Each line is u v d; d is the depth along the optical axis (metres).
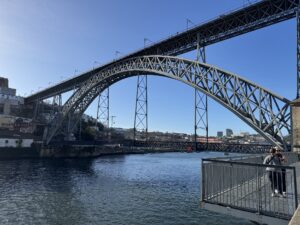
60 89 106.81
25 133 106.56
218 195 11.04
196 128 57.22
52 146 108.94
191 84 51.03
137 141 72.75
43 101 132.62
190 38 57.06
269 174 10.72
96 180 53.72
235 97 45.16
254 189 11.80
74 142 103.31
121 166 83.56
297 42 37.53
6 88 129.38
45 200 35.53
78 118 97.69
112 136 149.12
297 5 40.78
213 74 48.31
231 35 51.00
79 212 29.98
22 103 127.44
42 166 78.19
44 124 115.25
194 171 70.06
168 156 141.62
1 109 120.06
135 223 26.08
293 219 6.78
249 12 47.03
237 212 10.00
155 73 59.22
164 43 61.16
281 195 10.10
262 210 9.49
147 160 110.19
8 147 96.75
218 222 26.11
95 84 80.62
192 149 57.75
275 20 44.75
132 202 34.72
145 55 65.56
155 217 27.98
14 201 34.72
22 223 26.22
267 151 45.72
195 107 57.28
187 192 41.56
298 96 36.16
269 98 42.00
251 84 43.88
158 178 56.75
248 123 43.31
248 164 9.78
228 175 11.51
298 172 16.34
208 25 52.19
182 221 26.59
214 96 47.34
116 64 74.38
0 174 57.97
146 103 83.81
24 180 51.47
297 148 27.80
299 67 36.75
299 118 28.06
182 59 53.25
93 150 124.75
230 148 51.16
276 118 40.84
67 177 57.34
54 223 26.27
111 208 31.73
